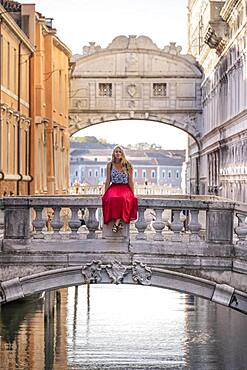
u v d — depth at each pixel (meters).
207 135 69.88
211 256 19.31
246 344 31.77
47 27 54.38
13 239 19.44
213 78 65.81
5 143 42.62
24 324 35.78
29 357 30.52
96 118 74.19
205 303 42.00
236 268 19.27
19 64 46.50
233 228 19.73
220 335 33.53
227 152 58.41
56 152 58.12
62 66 61.81
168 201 19.38
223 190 60.25
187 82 75.00
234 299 19.27
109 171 19.23
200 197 32.84
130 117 74.69
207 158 71.81
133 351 30.88
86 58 73.88
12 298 19.41
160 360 29.80
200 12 78.94
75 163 160.75
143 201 19.41
